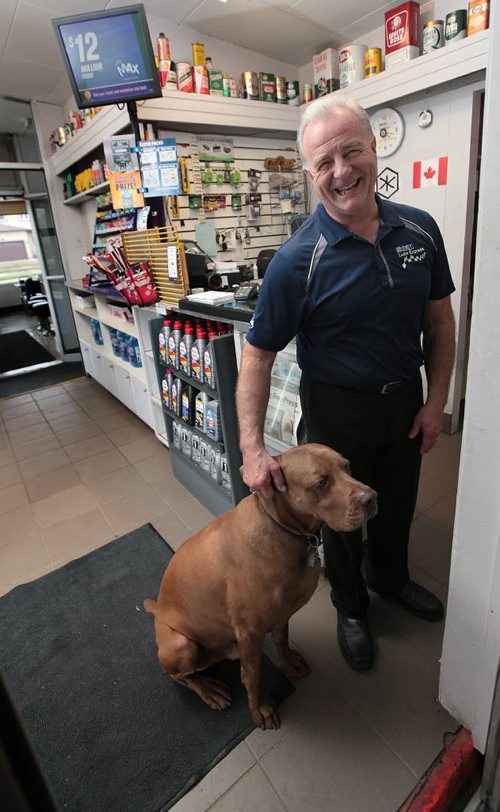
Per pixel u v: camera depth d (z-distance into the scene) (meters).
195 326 2.36
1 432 3.92
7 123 5.78
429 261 1.25
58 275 5.77
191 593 1.36
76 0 3.10
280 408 1.94
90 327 5.11
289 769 1.30
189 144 3.50
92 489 2.88
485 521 1.05
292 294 1.22
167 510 2.59
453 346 1.43
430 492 2.52
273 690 1.52
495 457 0.98
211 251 3.64
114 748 1.39
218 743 1.38
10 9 3.16
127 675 1.63
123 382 3.80
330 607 1.85
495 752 1.11
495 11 0.74
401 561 1.71
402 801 1.20
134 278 2.63
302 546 1.21
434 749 1.31
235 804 1.23
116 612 1.92
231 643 1.44
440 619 1.73
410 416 1.42
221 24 3.40
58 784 1.32
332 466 1.10
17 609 1.96
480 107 2.76
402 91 2.95
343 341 1.27
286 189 4.14
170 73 3.06
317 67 3.61
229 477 2.21
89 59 2.53
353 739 1.36
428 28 2.79
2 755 0.27
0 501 2.84
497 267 0.86
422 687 1.49
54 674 1.66
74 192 4.86
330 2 3.12
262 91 3.60
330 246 1.17
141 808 1.24
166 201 3.21
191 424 2.49
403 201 3.29
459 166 2.87
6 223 13.99
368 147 1.10
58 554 2.31
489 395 0.95
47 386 5.08
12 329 8.58
